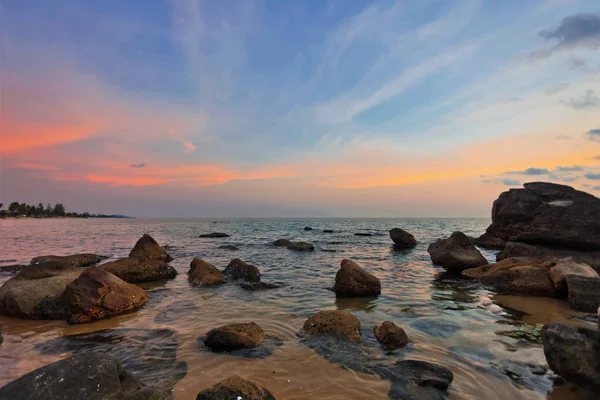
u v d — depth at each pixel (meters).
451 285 15.82
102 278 11.58
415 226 92.44
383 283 16.36
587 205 17.77
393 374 6.79
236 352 7.96
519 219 19.64
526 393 6.21
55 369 4.93
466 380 6.66
